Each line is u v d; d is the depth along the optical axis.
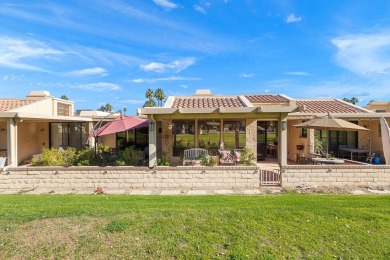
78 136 24.61
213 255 5.34
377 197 10.01
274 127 21.17
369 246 5.75
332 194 11.23
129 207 8.30
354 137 20.53
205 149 16.36
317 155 17.97
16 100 21.62
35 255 5.24
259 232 6.25
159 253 5.38
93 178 12.93
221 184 12.84
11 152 14.09
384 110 25.86
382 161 18.61
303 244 5.79
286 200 9.39
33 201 9.68
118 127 14.65
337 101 23.06
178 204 8.83
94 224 6.58
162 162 13.87
